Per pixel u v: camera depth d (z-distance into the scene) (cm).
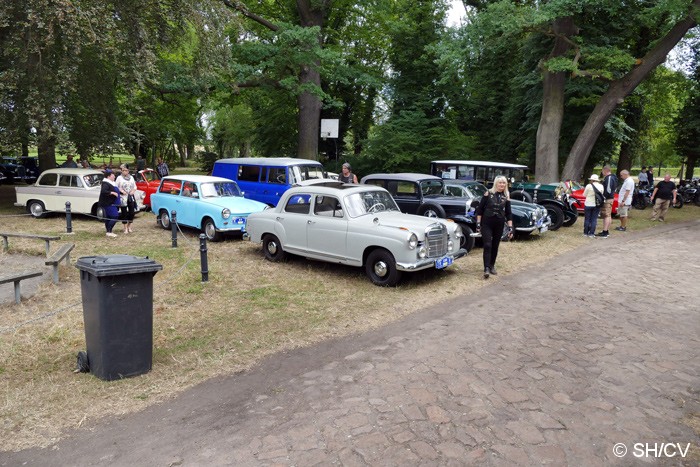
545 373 493
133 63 1434
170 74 2108
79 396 441
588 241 1315
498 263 1020
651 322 656
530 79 2455
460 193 1245
